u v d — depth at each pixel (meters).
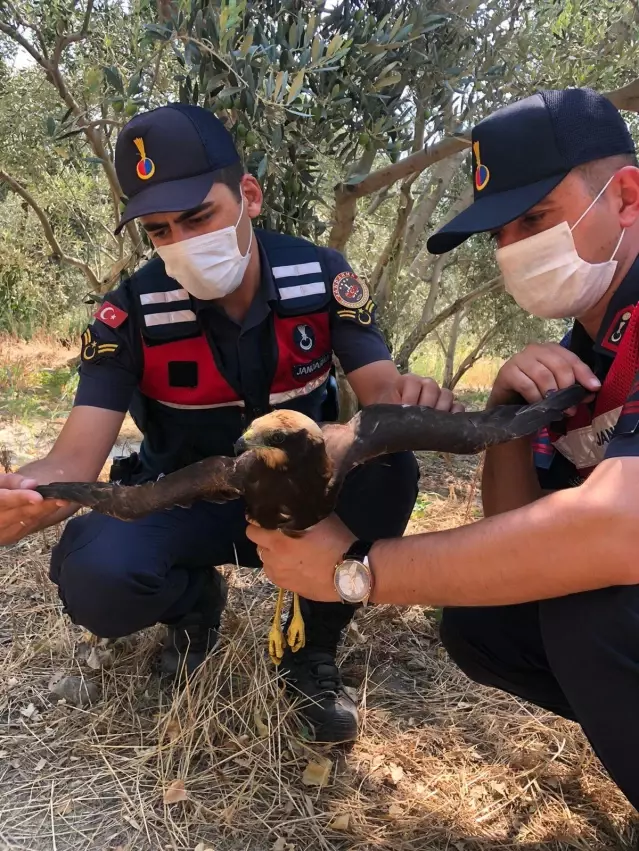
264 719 1.03
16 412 2.54
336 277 1.10
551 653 0.78
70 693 1.08
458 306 2.35
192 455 1.14
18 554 1.48
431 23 1.37
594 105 0.81
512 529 0.72
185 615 1.12
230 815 0.89
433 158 1.49
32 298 4.07
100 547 0.98
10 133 2.68
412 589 0.80
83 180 3.06
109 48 1.64
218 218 0.97
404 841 0.86
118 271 2.31
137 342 1.05
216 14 1.18
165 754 0.98
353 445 0.85
